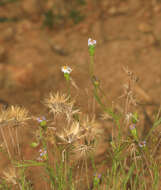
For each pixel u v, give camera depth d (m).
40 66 1.12
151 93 0.96
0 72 1.07
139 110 0.86
